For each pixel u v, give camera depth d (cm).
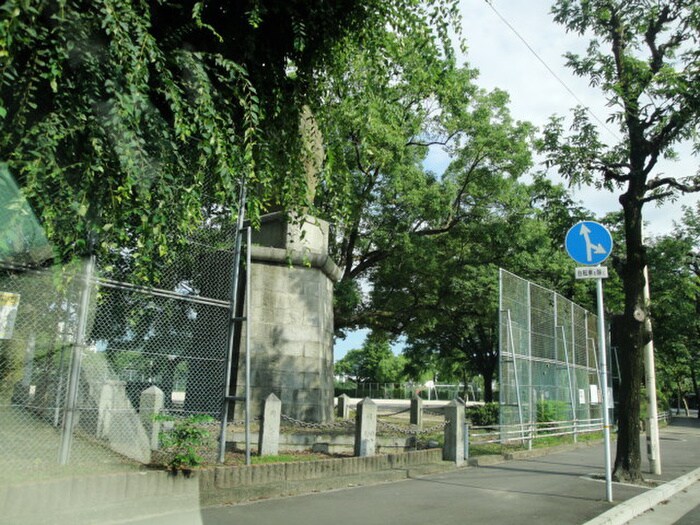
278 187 839
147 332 755
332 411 1568
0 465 598
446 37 833
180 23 709
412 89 1095
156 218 589
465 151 2344
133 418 732
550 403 1714
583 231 941
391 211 2358
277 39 780
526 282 1596
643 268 1137
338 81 844
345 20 776
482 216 2472
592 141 1175
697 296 3194
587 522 708
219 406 829
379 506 750
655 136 1141
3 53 461
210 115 608
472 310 2728
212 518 632
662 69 1044
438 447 1288
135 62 532
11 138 534
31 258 607
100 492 624
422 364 5459
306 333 1462
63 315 650
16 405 618
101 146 548
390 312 2650
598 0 1161
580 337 2088
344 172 898
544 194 1259
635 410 1080
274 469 825
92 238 652
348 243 2414
